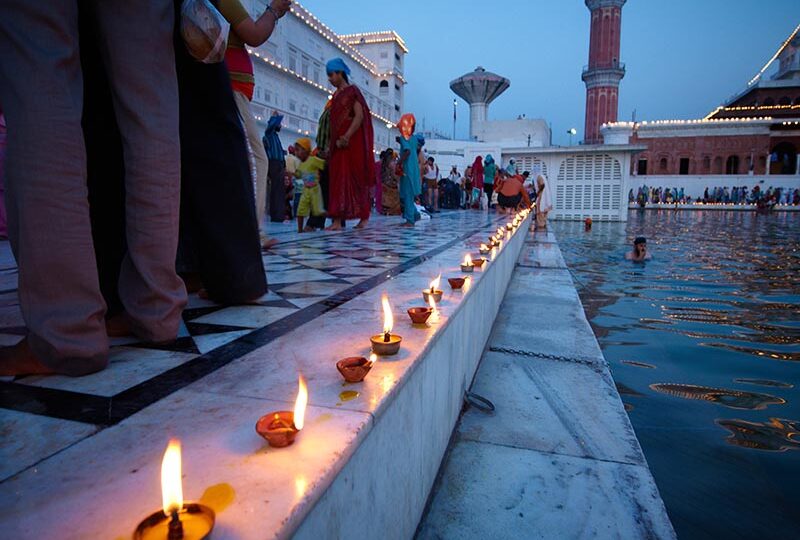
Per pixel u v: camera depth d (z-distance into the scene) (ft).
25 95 4.01
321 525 2.88
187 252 7.60
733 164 149.28
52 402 3.97
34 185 4.08
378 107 146.10
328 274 10.71
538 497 5.58
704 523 5.32
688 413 8.17
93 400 4.01
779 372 10.13
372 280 9.93
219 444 3.20
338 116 22.52
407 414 4.63
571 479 5.94
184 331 6.09
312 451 3.05
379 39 151.64
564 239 45.09
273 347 5.43
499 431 7.18
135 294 5.46
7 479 2.87
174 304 5.55
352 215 24.20
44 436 3.41
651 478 5.99
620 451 6.63
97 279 4.59
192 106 6.63
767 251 34.06
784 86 166.09
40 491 2.76
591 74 189.37
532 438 6.98
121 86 4.85
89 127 5.56
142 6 4.82
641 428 7.61
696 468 6.46
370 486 3.69
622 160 79.92
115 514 2.55
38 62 4.03
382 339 4.97
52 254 4.25
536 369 9.81
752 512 5.51
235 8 8.80
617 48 187.93
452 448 6.68
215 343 5.58
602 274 23.97
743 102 181.27
